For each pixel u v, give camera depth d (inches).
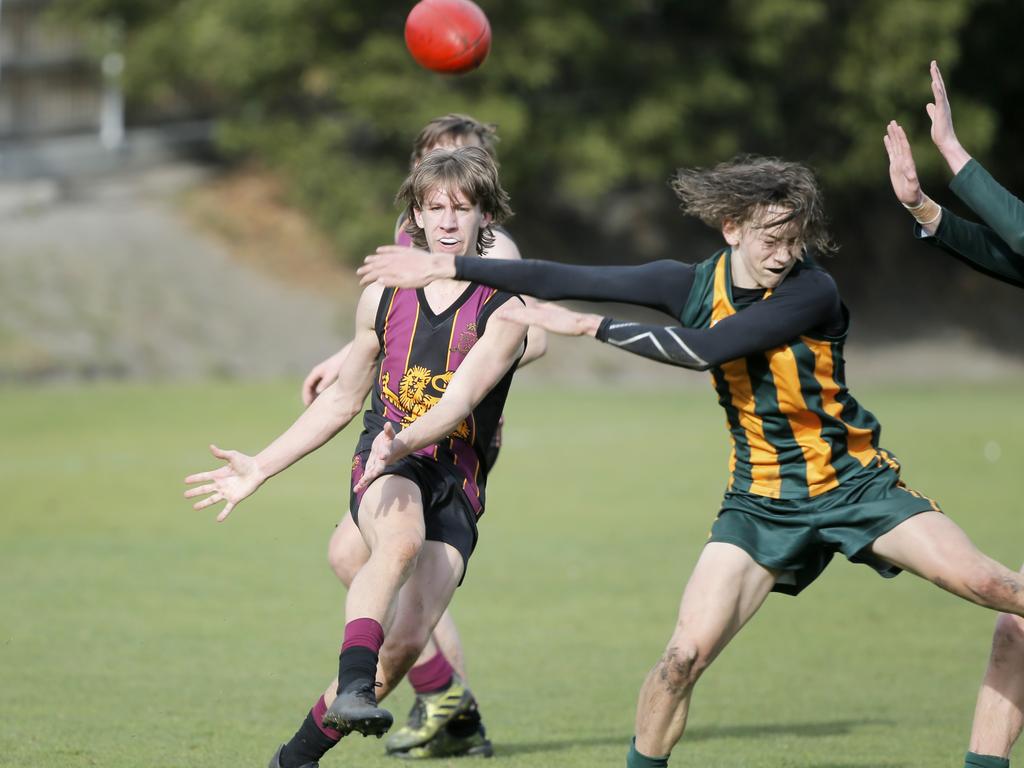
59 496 1738.4
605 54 3917.3
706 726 799.1
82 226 3850.9
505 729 792.3
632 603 1174.3
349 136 4360.2
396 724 823.7
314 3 3796.8
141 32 4244.6
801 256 578.6
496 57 3750.0
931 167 4195.4
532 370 3558.1
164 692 855.1
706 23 4247.0
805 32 4111.7
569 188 3959.2
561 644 1022.4
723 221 568.7
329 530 1549.0
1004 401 3152.1
